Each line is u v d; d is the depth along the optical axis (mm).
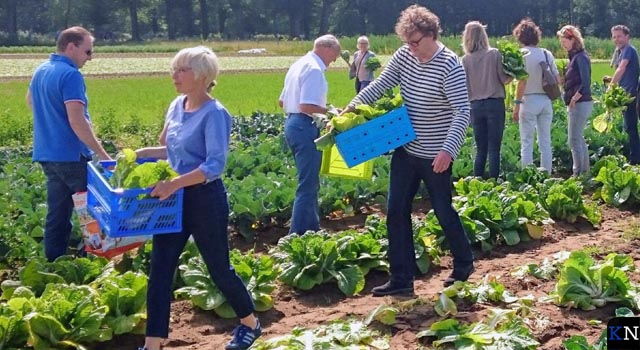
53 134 8680
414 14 7805
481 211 9898
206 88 6824
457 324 7254
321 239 8664
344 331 7273
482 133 11859
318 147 7910
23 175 12742
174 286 8398
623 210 11477
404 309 7848
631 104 13875
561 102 20562
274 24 112750
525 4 97438
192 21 112688
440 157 7801
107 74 42844
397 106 7977
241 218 10617
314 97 9570
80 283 8172
